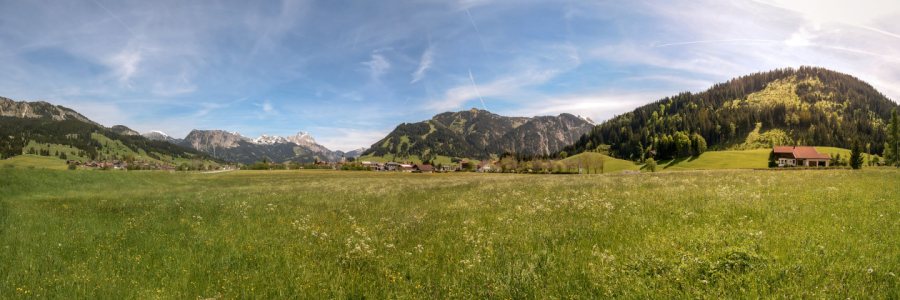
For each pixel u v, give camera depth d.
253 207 18.66
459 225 12.32
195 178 63.69
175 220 14.44
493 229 11.14
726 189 16.84
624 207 13.31
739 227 9.00
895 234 7.38
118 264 8.40
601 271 6.42
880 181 19.09
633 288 5.68
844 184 17.84
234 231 12.24
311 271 7.84
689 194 16.11
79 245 9.99
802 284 5.26
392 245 9.55
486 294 6.06
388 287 6.74
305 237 10.96
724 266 6.05
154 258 9.00
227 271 7.97
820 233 7.78
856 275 5.39
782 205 11.62
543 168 150.62
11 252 9.12
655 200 14.76
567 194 20.09
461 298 6.11
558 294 5.86
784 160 123.06
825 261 6.09
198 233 11.61
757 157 134.50
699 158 148.38
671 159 160.88
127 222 13.55
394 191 28.41
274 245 10.11
